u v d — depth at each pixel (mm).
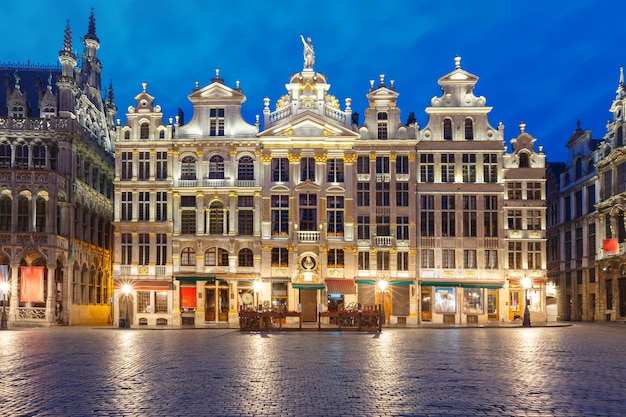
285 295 59188
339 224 60000
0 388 16438
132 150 60656
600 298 67312
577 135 75312
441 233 60281
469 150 60906
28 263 59562
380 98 61531
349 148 60531
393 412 13117
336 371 19766
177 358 24109
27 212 59219
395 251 59719
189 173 60625
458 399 14641
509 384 16969
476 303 59750
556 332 43094
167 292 59062
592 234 69688
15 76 64062
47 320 56438
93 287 66250
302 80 61406
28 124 60125
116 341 34250
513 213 61000
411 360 23219
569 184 76375
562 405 13953
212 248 59719
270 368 20609
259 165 60188
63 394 15453
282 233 59750
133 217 59875
